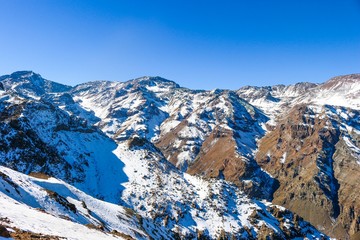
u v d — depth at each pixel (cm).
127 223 10838
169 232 15662
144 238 10400
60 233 3500
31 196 6756
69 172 18238
